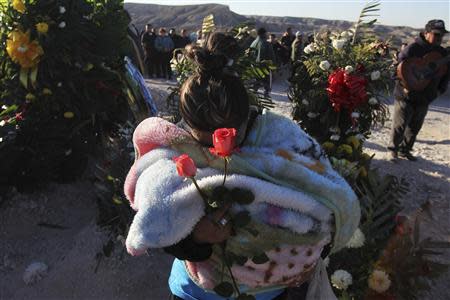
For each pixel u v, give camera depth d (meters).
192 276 1.55
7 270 3.38
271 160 1.33
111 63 4.09
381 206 2.80
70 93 3.96
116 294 3.09
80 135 4.19
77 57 3.84
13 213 3.91
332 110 4.01
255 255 1.37
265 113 1.45
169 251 1.39
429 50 5.26
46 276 3.28
